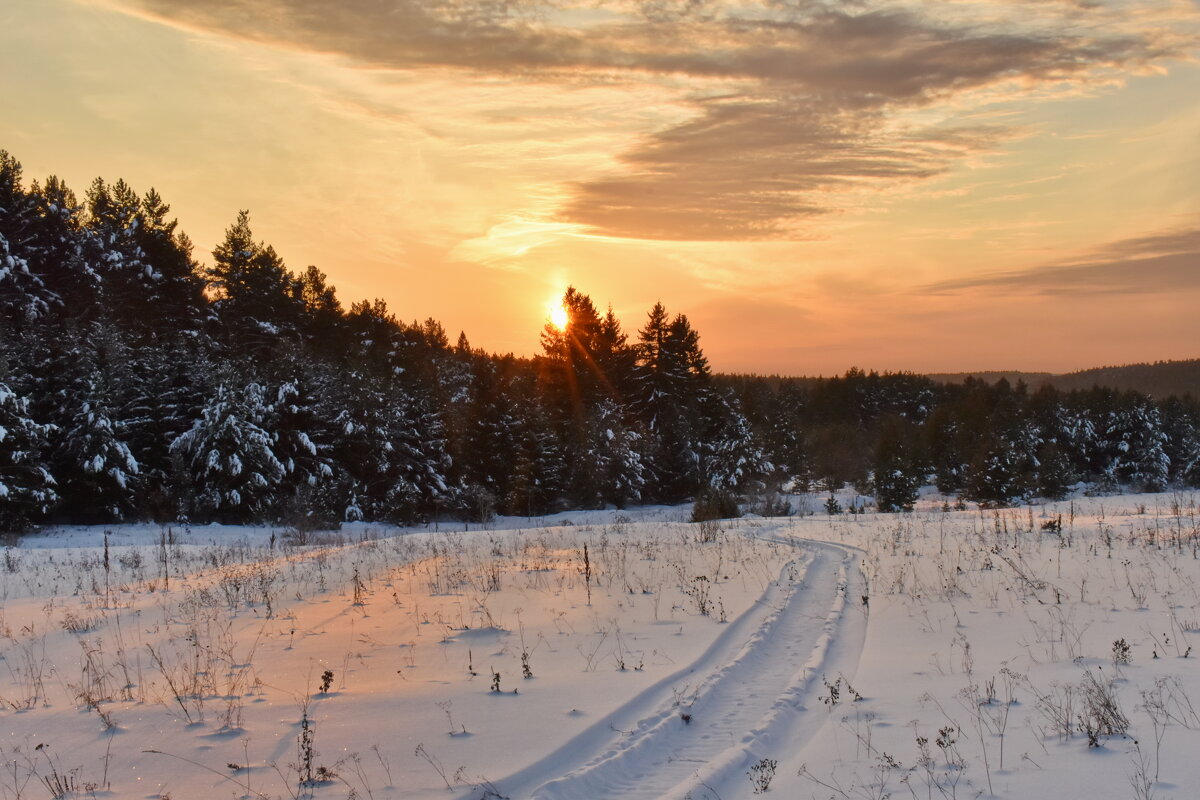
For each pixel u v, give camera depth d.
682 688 7.66
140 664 8.91
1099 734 5.77
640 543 22.12
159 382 42.03
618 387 67.31
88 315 46.38
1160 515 24.83
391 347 72.25
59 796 5.30
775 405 97.31
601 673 8.22
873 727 6.50
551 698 7.35
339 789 5.34
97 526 35.94
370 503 46.50
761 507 51.09
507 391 56.00
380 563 18.53
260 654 9.27
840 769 5.62
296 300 62.84
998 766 5.42
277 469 40.66
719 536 24.05
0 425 32.56
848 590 12.93
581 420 58.03
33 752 6.14
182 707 7.14
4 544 28.19
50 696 7.69
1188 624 8.90
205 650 9.46
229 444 39.28
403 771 5.63
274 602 12.90
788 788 5.35
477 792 5.25
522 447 52.41
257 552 24.34
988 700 6.89
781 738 6.45
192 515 38.06
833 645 9.41
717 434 63.44
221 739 6.35
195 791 5.36
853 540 20.69
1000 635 9.21
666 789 5.42
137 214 56.88
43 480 34.09
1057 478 64.50
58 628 11.05
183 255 56.44
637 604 12.02
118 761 5.91
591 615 11.27
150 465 40.66
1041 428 86.12
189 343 48.25
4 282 40.88
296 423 45.31
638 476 56.41
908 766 5.57
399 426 48.91
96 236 51.16
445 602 12.48
